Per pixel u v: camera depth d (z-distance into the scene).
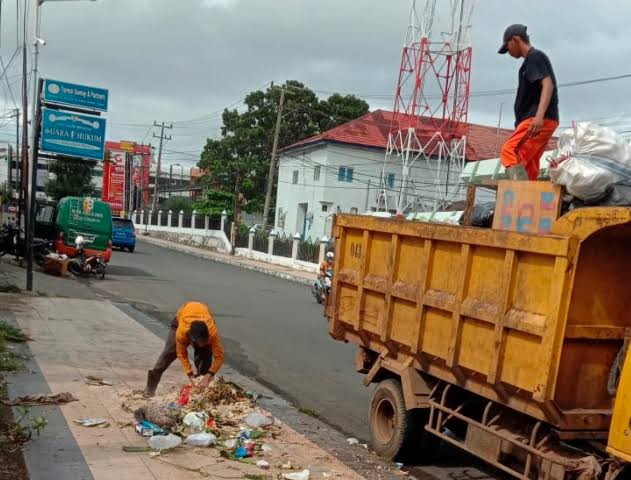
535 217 4.66
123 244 32.94
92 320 11.67
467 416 5.40
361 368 6.75
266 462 5.29
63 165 39.59
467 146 41.25
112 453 5.16
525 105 5.89
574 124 4.57
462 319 5.00
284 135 49.47
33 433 5.41
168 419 5.88
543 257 4.27
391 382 6.16
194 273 24.81
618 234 4.20
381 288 6.07
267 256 35.19
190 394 6.69
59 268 18.59
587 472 4.02
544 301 4.23
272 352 10.91
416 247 5.64
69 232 20.00
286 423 6.98
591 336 4.25
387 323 5.95
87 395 6.71
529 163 5.88
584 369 4.31
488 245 4.72
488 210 5.58
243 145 49.25
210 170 50.44
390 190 37.66
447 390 5.44
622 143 4.44
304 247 32.06
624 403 3.80
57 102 15.78
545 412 4.20
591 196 4.33
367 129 42.19
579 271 4.21
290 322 14.28
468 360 4.91
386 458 6.13
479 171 20.42
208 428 5.96
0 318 10.83
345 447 6.38
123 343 9.86
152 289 18.23
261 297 18.73
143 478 4.73
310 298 19.80
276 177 49.66
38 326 10.50
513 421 4.78
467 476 5.94
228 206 46.84
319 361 10.48
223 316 14.30
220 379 7.47
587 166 4.27
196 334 6.34
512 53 5.96
